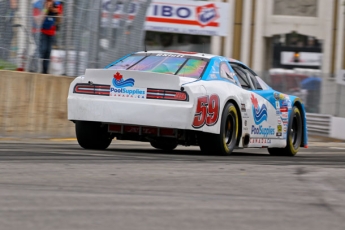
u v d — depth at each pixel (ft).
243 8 288.10
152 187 52.44
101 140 90.53
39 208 41.52
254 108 93.45
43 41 123.54
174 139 87.40
